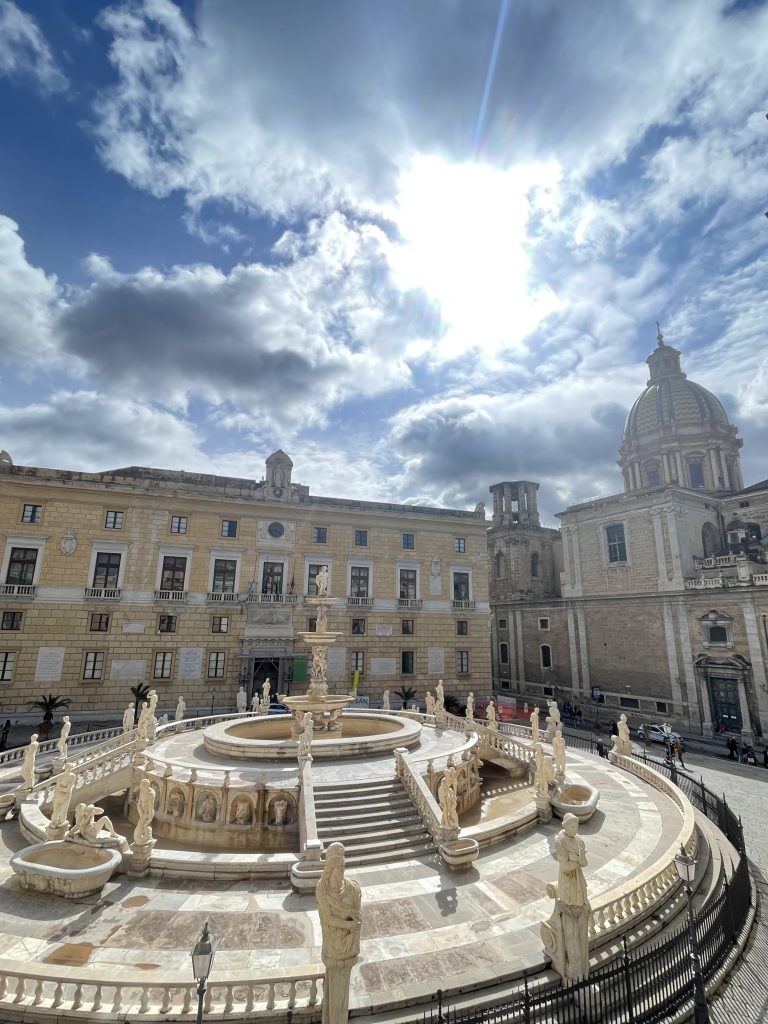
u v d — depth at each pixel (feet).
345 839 48.06
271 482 143.54
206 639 129.80
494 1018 27.02
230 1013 27.22
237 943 33.86
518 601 183.93
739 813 69.31
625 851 47.52
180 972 28.43
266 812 53.11
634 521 149.59
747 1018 29.89
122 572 126.00
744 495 150.61
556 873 44.16
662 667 136.36
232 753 63.77
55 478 124.26
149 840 44.75
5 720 111.65
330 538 147.13
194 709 125.39
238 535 138.41
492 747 83.87
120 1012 27.07
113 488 127.65
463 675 153.69
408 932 34.96
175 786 56.59
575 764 79.92
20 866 40.75
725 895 37.19
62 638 119.03
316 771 59.47
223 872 43.39
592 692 152.46
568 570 167.32
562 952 30.71
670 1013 29.53
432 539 158.20
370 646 144.77
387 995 28.43
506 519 205.77
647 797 63.77
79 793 59.21
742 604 120.78
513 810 64.49
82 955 32.45
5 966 28.37
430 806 50.70
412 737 71.26
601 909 33.91
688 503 146.41
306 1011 27.45
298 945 33.65
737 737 118.83
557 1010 27.63
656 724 120.98
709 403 183.93
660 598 138.62
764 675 115.34
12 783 65.00
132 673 122.83
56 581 120.78
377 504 153.89
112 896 40.24
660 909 38.32
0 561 118.21
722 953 35.19
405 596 152.35
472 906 38.50
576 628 161.48
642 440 192.54
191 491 134.21
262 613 134.92
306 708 79.25
